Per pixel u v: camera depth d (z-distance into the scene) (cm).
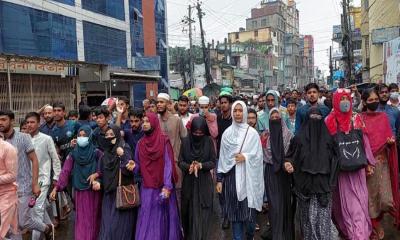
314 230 497
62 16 2159
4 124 528
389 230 620
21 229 543
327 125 509
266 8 9338
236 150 528
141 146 531
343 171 510
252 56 7306
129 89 2695
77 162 555
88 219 555
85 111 780
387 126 559
